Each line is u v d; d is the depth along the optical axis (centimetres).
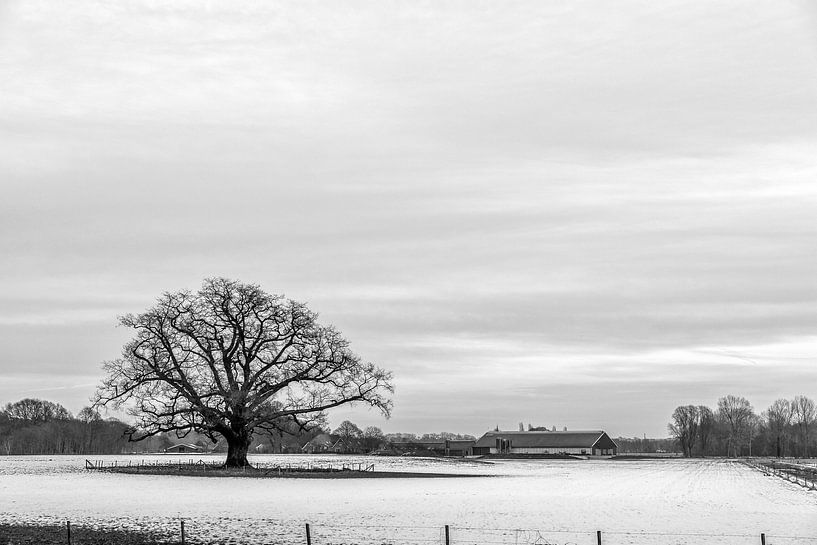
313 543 4469
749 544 4503
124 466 13862
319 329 10631
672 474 13100
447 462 18075
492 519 5575
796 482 10194
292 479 9925
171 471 11544
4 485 8888
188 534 4794
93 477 10562
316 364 10581
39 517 5612
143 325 10300
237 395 10231
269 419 10769
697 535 4841
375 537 4688
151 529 4994
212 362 10531
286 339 10562
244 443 11244
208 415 10419
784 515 5969
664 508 6494
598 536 4134
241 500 6906
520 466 16638
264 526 5131
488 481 10225
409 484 9194
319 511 5991
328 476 10569
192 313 10444
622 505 6750
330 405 10681
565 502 6981
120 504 6512
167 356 10406
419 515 5791
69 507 6288
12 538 4609
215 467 12319
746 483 10262
